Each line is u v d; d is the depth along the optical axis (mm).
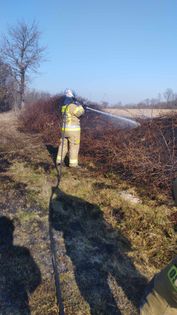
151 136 8719
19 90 32281
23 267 4461
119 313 3834
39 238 5121
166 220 5812
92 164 8562
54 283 4215
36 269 4441
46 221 5609
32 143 10969
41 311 3773
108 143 9078
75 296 4031
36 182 7180
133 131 9617
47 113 14344
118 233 5406
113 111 14008
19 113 18375
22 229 5332
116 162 8273
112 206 6234
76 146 8211
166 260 4832
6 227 5348
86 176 7699
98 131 10547
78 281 4281
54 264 4516
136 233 5430
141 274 4512
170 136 8531
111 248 5012
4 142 10953
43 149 10109
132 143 8484
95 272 4465
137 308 3914
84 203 6285
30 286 4141
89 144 9617
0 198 6328
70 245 5004
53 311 3779
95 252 4887
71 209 6059
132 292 4168
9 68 32125
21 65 32250
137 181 7406
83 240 5156
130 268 4613
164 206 6277
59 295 3938
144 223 5695
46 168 8148
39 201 6285
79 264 4602
